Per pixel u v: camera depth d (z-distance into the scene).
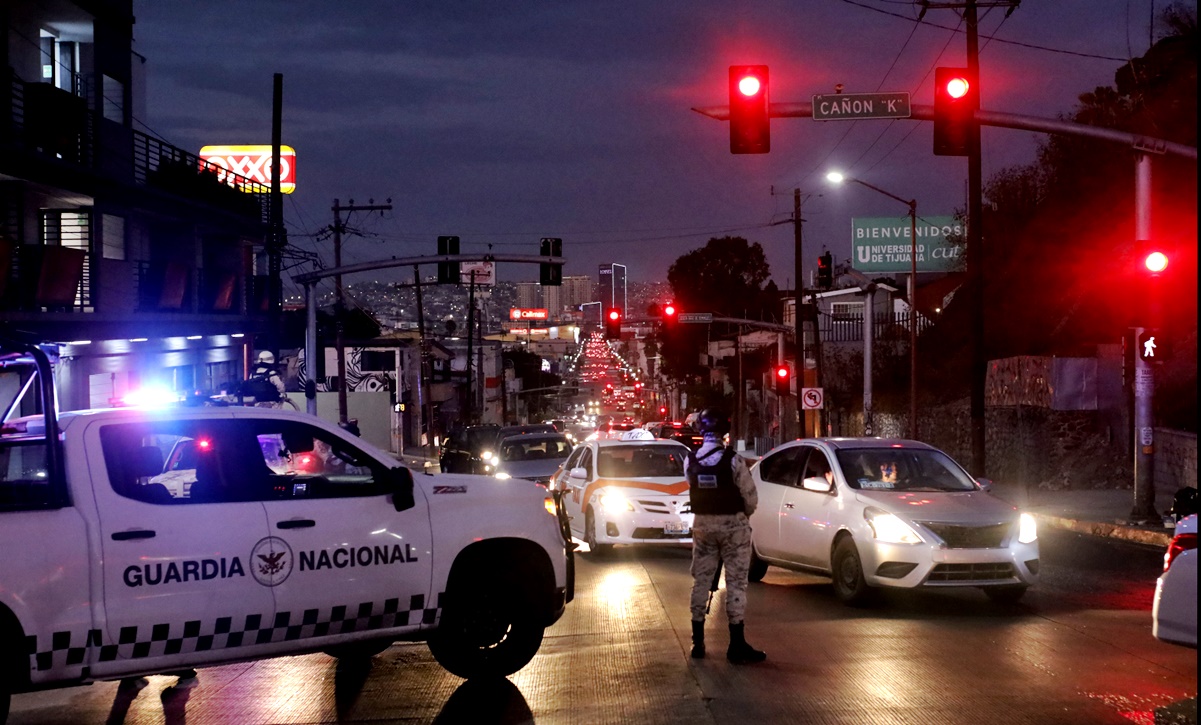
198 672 9.16
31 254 23.92
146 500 7.13
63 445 7.00
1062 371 29.39
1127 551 17.23
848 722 7.11
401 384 75.56
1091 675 8.29
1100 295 36.09
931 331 50.28
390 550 7.91
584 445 18.91
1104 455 28.94
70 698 8.36
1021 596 11.92
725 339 89.25
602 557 16.91
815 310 47.19
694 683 8.25
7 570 6.55
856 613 11.38
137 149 30.33
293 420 7.82
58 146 24.64
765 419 68.56
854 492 12.13
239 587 7.25
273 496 7.62
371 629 7.86
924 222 67.50
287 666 9.34
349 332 72.69
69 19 27.83
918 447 13.01
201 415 7.57
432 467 39.34
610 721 7.31
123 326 28.34
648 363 149.38
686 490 17.00
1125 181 35.47
